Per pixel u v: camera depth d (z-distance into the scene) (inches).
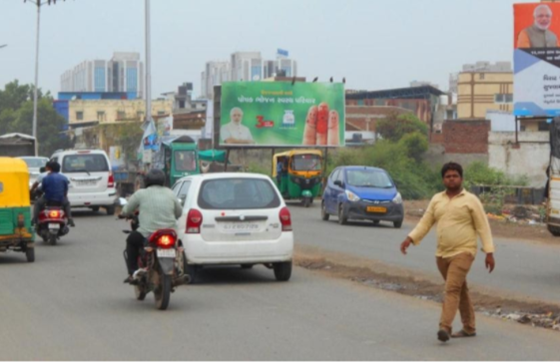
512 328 403.9
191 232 550.3
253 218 555.2
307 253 756.0
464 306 380.5
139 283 476.7
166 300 455.8
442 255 370.3
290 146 1972.2
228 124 1951.3
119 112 4510.3
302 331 396.2
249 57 6993.1
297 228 1038.4
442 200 372.2
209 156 2039.9
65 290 540.7
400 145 2514.8
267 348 357.7
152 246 460.4
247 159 2753.4
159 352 351.3
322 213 1178.6
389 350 352.5
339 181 1122.0
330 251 773.3
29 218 686.5
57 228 819.4
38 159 1375.5
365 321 422.6
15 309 466.6
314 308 464.8
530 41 1401.3
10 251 774.5
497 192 1547.7
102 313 452.1
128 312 454.9
